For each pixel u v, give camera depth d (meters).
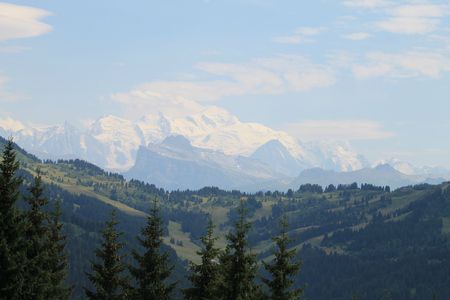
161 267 148.00
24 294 131.12
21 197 135.00
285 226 143.75
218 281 141.88
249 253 144.50
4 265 126.62
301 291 142.25
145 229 149.62
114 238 150.38
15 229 130.62
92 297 146.50
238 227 144.88
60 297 151.50
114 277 146.88
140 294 145.38
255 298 141.50
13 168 135.75
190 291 147.88
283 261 141.75
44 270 141.88
